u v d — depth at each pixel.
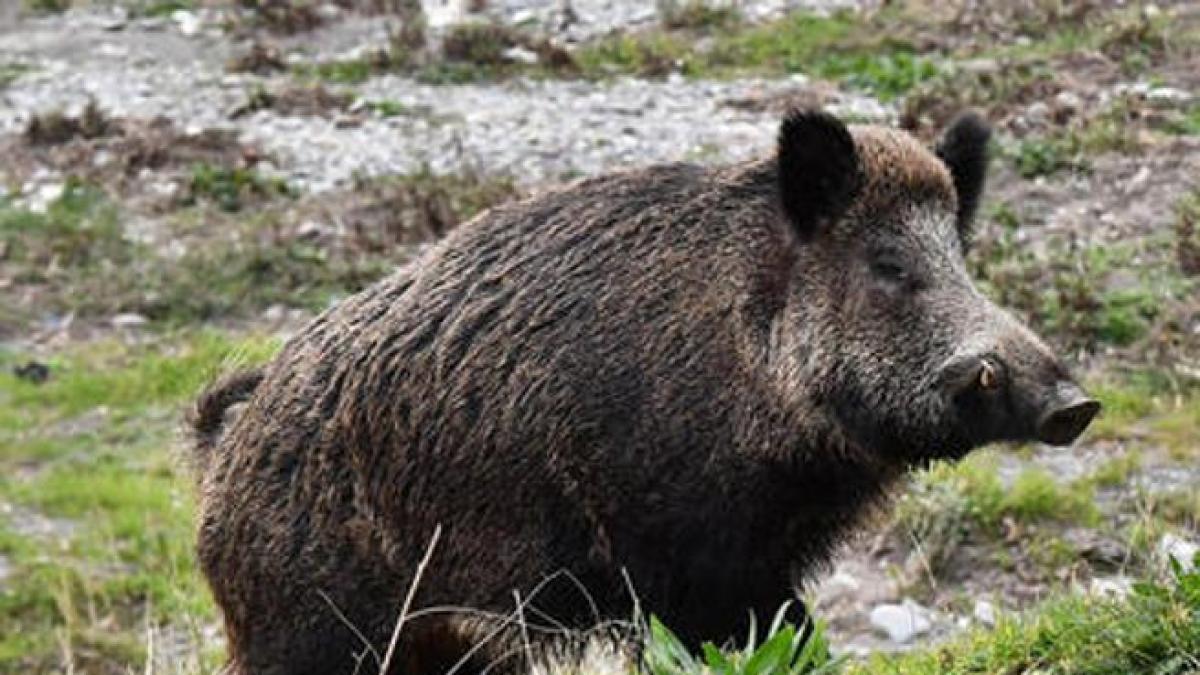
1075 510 14.85
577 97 25.75
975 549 14.62
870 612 14.12
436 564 9.56
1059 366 8.60
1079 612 8.48
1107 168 20.89
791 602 9.26
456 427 9.41
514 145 24.08
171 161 24.33
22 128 25.69
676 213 9.41
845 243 9.08
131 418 18.83
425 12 29.59
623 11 29.16
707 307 9.18
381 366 9.56
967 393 8.67
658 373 9.16
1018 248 19.33
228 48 28.95
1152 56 24.03
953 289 8.91
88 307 21.12
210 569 10.01
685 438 9.12
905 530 14.77
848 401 9.00
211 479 10.00
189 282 21.33
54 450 18.23
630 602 9.40
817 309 9.05
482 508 9.42
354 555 9.64
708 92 25.44
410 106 25.83
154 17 30.38
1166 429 16.08
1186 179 20.45
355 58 27.84
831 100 24.39
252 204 23.17
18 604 15.62
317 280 21.25
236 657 10.09
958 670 8.50
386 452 9.53
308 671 9.81
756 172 9.40
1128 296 18.05
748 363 9.09
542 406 9.26
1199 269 18.44
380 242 21.80
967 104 23.06
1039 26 25.78
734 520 9.19
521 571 9.44
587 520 9.32
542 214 9.65
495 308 9.45
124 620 15.30
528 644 9.28
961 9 26.69
